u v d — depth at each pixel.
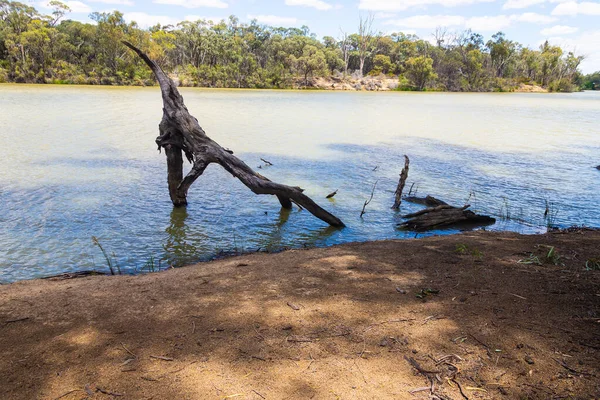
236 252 7.94
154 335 4.15
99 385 3.39
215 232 9.17
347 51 123.69
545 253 6.64
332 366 3.61
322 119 32.53
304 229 9.53
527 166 16.62
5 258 7.57
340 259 6.51
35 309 4.84
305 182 13.54
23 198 10.99
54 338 4.13
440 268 5.95
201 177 13.77
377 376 3.49
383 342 3.97
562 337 4.02
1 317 4.63
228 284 5.51
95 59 89.06
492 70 122.56
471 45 124.50
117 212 10.23
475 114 40.94
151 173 13.91
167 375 3.50
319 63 101.69
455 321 4.35
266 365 3.62
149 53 84.25
